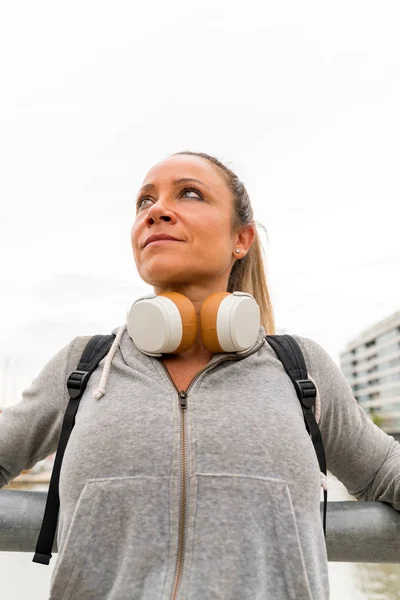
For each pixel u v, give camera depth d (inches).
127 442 40.1
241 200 60.2
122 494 37.9
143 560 35.7
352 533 43.7
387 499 46.4
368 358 3427.7
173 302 48.1
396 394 3011.8
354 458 50.1
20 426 49.3
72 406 46.9
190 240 52.3
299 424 44.4
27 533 43.0
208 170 57.1
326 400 50.8
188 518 37.3
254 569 35.7
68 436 45.4
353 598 71.9
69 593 36.7
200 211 53.6
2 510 43.7
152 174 57.0
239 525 36.8
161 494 37.9
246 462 39.3
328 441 51.2
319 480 42.8
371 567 85.7
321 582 37.8
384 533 43.9
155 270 52.1
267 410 43.4
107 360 48.4
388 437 52.4
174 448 39.7
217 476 38.4
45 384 50.4
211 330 47.7
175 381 48.3
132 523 36.9
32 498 45.2
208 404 43.1
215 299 48.9
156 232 52.9
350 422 50.3
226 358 48.0
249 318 48.6
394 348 3075.8
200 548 35.9
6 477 50.4
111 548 37.0
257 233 72.2
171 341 46.6
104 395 45.3
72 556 36.8
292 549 36.9
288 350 52.1
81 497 38.6
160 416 41.7
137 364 47.9
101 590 36.4
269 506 37.9
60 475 42.6
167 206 53.6
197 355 51.4
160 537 36.6
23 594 71.0
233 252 60.6
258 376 47.4
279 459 40.2
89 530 37.3
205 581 34.8
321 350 53.8
